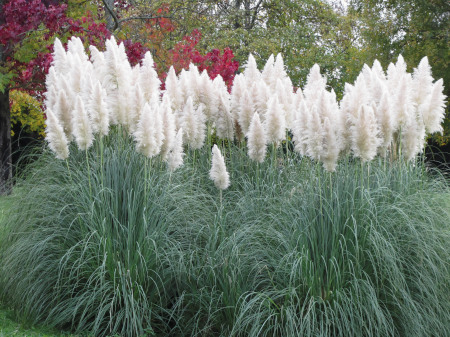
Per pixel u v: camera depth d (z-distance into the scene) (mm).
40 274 5312
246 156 7270
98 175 5680
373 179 5805
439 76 19375
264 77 8188
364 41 23562
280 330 4719
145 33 17766
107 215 5184
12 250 5621
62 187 5688
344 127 5660
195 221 5676
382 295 4953
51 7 10992
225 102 7684
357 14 24141
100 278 4906
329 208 5078
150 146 5430
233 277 4926
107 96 6395
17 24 10695
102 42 12484
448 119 18984
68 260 5285
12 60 11961
